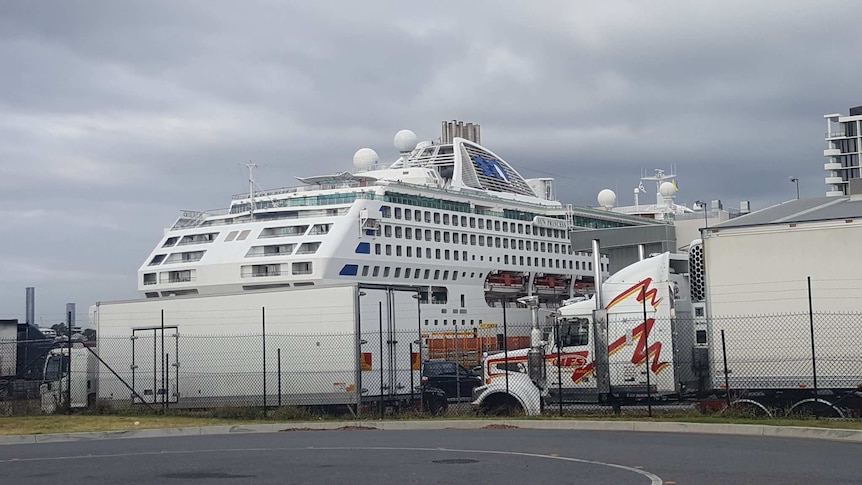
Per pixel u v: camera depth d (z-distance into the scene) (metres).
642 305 23.73
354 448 16.80
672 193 115.56
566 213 93.50
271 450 16.80
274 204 75.69
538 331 25.72
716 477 12.09
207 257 72.12
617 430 20.48
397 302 29.23
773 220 21.86
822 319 20.94
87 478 13.26
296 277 69.06
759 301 21.53
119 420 25.64
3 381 35.53
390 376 28.55
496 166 96.56
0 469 14.60
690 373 23.73
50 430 22.81
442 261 78.56
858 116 167.50
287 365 28.66
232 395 29.58
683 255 25.11
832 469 12.74
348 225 70.94
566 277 93.19
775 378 21.22
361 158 91.62
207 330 30.22
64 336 49.66
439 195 80.56
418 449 16.36
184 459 15.53
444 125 105.00
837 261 20.89
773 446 16.17
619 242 38.50
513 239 87.25
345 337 27.92
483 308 82.50
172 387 30.59
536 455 15.02
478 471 13.08
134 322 31.55
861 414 20.69
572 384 24.41
